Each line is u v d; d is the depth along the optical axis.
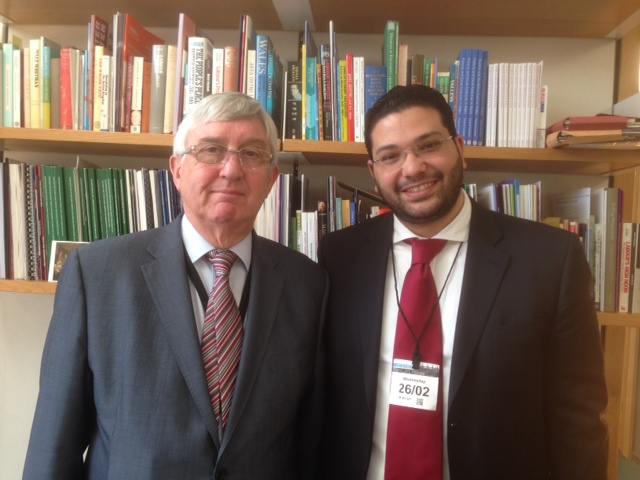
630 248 1.34
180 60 1.36
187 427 0.90
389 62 1.37
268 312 1.03
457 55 1.65
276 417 0.98
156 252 1.02
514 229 1.12
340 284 1.17
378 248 1.17
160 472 0.88
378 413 1.06
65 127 1.40
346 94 1.38
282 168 1.68
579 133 1.24
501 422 0.99
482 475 0.98
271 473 0.97
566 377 1.04
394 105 1.06
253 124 1.00
